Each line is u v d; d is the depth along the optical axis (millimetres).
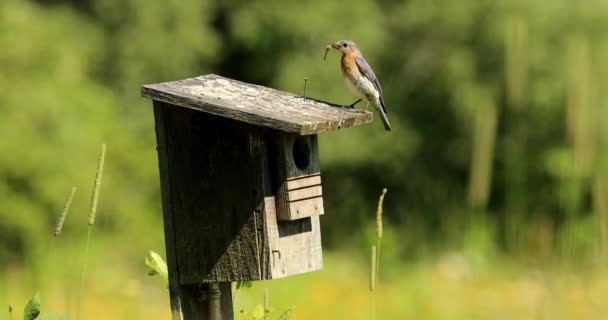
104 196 19828
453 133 23281
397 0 23641
